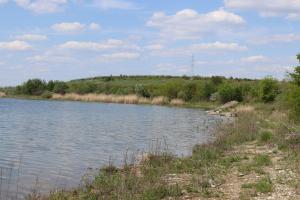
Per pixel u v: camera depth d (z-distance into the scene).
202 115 61.94
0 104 85.31
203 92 88.81
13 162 24.64
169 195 15.05
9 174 21.09
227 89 79.94
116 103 93.25
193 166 20.36
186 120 53.69
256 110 59.28
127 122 51.53
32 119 54.94
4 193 17.25
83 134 39.47
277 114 45.72
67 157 26.41
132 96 93.88
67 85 110.50
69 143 33.16
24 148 30.33
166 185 15.97
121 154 27.50
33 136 37.66
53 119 55.12
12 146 31.25
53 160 25.30
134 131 41.91
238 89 79.00
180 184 16.64
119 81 133.75
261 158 20.72
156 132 40.84
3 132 40.56
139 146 31.36
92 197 15.28
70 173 21.45
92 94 99.88
